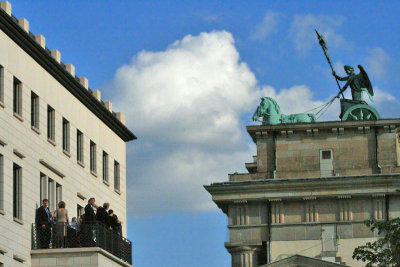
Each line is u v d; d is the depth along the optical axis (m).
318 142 108.06
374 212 104.75
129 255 78.62
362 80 109.38
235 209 107.00
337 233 104.88
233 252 106.44
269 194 105.94
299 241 105.31
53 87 76.94
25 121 71.75
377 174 105.00
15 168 70.62
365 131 107.75
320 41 110.75
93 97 83.38
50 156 75.75
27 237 70.81
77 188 80.88
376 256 86.94
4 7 69.25
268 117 109.12
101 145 87.12
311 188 105.44
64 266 70.69
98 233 71.75
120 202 91.50
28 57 72.62
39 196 73.50
